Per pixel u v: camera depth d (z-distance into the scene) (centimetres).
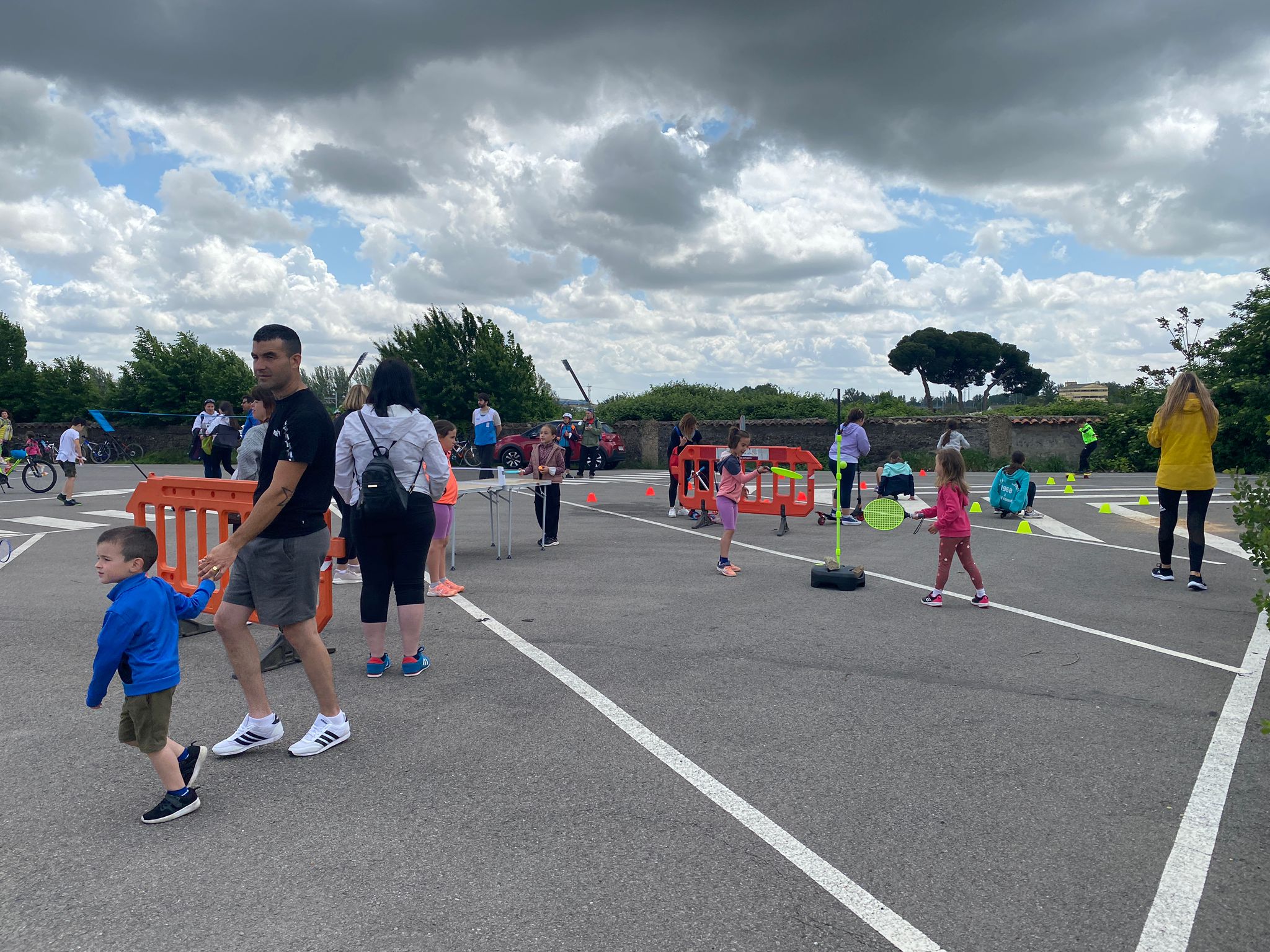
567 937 259
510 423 3175
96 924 267
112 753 407
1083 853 312
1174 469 791
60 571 870
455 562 931
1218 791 364
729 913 273
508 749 410
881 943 257
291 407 393
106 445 3306
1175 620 671
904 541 1113
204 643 606
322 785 371
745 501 1218
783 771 384
